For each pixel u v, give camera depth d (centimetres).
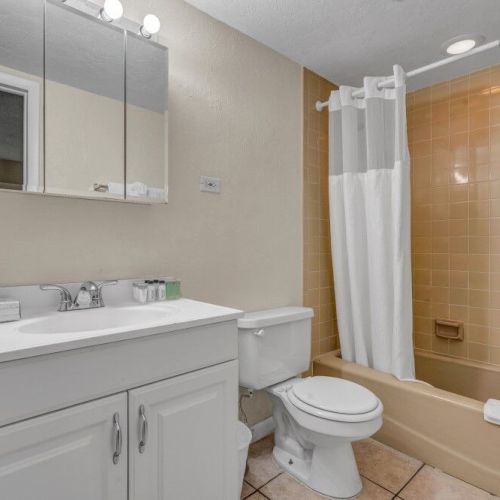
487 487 146
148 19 130
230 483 113
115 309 124
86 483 83
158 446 95
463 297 225
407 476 156
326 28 176
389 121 188
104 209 133
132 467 90
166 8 149
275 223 197
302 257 214
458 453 155
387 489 148
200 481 105
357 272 199
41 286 116
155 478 94
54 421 77
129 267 139
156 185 140
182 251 155
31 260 117
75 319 114
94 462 84
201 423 105
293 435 167
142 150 137
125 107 133
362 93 198
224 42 171
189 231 158
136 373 90
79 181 122
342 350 212
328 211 233
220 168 170
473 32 179
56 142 118
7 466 72
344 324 209
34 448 76
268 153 193
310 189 220
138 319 124
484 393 209
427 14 165
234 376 114
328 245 233
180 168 154
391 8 161
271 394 169
